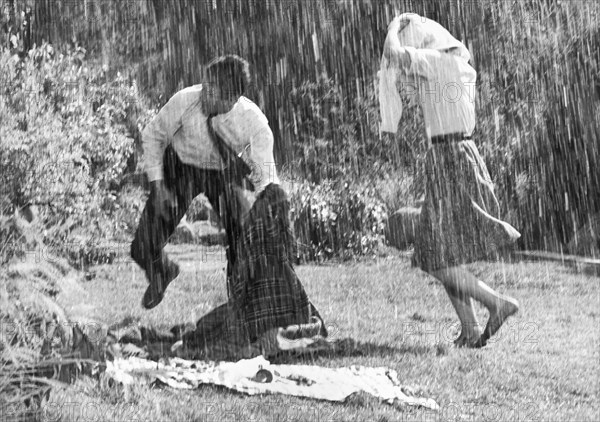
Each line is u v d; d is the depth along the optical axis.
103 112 17.53
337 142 26.98
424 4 29.38
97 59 28.70
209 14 31.66
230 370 9.52
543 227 23.39
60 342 7.74
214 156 11.09
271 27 30.89
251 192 11.12
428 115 12.34
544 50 25.56
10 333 7.40
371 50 30.12
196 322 11.75
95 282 14.02
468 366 10.56
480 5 28.41
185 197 11.27
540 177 23.81
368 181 24.70
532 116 24.69
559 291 16.62
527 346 11.86
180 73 31.41
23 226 7.73
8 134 8.30
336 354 10.88
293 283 10.66
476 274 18.48
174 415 8.04
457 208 12.07
